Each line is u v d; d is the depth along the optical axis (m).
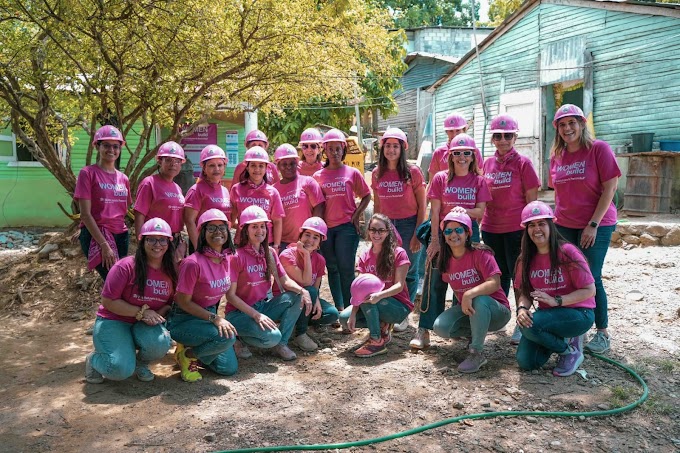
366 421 3.73
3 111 8.25
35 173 13.30
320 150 6.54
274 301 5.04
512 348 5.07
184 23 6.75
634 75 12.33
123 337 4.38
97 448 3.41
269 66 7.68
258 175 5.46
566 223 4.84
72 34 6.84
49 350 5.36
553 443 3.40
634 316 5.71
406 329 5.79
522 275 4.52
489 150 16.02
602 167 4.60
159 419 3.79
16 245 11.52
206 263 4.56
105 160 5.29
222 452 3.32
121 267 4.40
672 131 11.69
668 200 11.05
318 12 7.23
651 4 11.82
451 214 4.67
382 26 9.37
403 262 5.10
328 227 5.82
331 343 5.42
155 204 5.33
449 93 17.55
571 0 13.42
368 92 16.58
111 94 7.50
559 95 14.69
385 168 5.81
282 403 4.03
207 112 8.44
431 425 3.62
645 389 4.03
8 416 3.88
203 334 4.39
